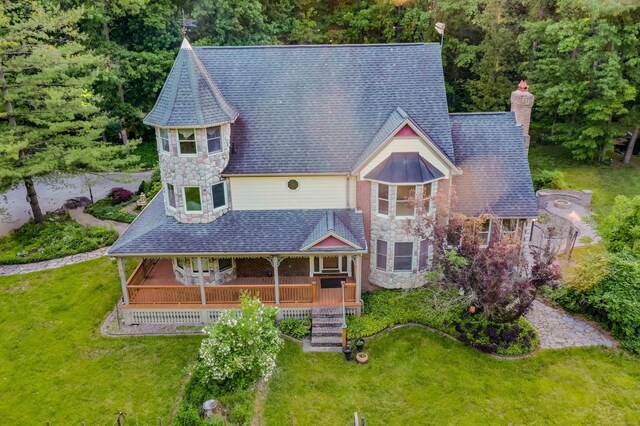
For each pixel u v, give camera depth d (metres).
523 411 17.42
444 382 18.78
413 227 22.36
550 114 41.19
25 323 22.36
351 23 48.62
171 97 21.30
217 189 22.66
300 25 48.81
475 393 18.23
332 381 18.98
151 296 22.28
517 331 20.88
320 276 24.41
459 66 43.94
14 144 26.92
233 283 23.97
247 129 23.53
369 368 19.58
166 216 23.42
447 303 20.47
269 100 24.14
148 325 22.39
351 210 23.27
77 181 38.25
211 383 18.25
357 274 21.77
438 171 22.09
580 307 22.47
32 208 30.48
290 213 23.14
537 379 18.86
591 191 33.56
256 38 43.66
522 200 23.45
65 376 19.36
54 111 28.41
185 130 21.28
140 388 18.75
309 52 25.19
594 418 17.11
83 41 38.88
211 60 25.08
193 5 41.78
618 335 20.97
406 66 24.67
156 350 20.72
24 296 24.27
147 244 21.61
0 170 26.12
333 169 22.45
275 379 19.05
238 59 25.09
